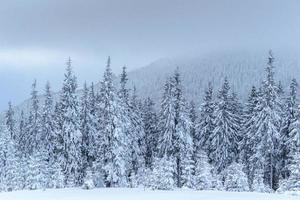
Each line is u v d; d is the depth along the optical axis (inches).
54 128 2748.5
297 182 2144.4
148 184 2123.5
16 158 2783.0
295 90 2632.9
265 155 2536.9
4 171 2797.7
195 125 2881.4
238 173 2288.4
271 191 2383.1
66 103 2390.5
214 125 2780.5
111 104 2271.2
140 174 2487.7
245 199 1419.8
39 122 2938.0
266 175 2620.6
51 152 2736.2
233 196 1521.9
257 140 2583.7
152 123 3085.6
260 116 2532.0
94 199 1556.3
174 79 2596.0
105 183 2284.7
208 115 2807.6
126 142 2356.1
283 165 2600.9
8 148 2837.1
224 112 2711.6
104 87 2293.3
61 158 2416.3
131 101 2925.7
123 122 2378.2
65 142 2388.0
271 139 2493.8
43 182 2390.5
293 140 2470.5
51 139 2748.5
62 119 2418.8
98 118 2439.7
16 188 2608.3
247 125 2746.1
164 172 2080.5
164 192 1758.1
